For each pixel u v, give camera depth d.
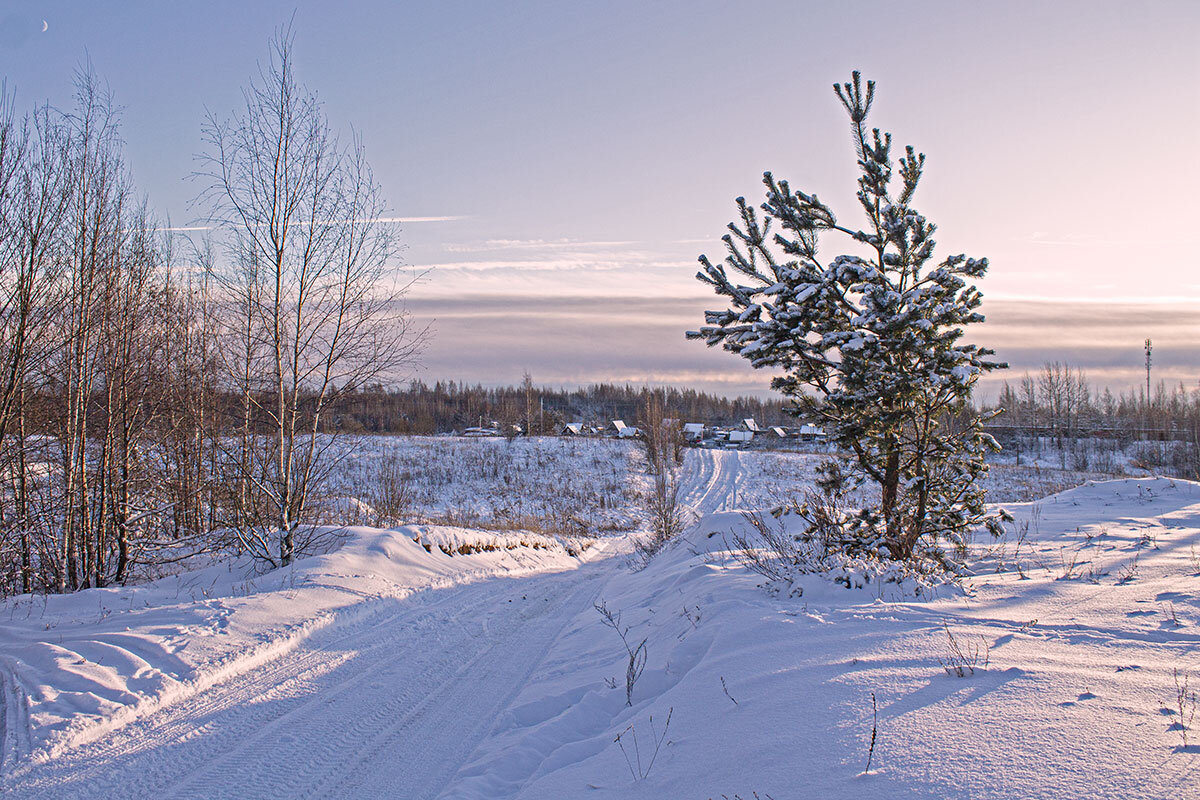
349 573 11.11
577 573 17.20
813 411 8.84
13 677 6.17
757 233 9.23
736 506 36.53
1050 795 2.67
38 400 12.23
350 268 13.10
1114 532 11.33
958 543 8.35
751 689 4.54
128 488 13.05
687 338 9.38
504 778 4.56
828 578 7.35
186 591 10.28
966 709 3.58
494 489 38.94
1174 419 76.50
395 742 5.56
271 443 12.72
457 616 10.21
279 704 6.29
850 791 2.97
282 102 12.59
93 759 5.06
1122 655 4.23
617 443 56.03
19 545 11.69
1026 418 85.88
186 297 16.06
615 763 4.20
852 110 8.70
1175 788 2.60
